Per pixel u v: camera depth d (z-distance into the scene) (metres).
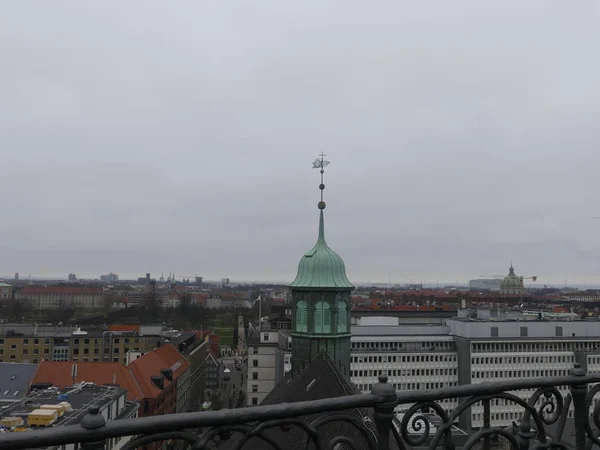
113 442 42.16
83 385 60.03
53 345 132.12
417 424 6.45
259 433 5.63
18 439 4.64
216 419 5.42
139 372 88.38
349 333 33.75
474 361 111.88
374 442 6.21
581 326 117.81
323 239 35.19
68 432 4.83
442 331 120.94
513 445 6.93
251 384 111.62
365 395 6.14
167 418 5.23
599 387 7.41
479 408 94.81
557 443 7.16
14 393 79.06
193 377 129.38
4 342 131.25
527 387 7.00
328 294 33.16
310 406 5.84
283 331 110.56
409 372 112.31
